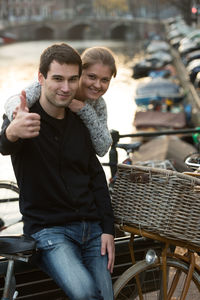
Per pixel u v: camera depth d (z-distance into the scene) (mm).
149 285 3367
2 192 3559
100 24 97625
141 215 2830
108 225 2859
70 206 2752
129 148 4094
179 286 3594
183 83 27938
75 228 2768
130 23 95625
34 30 96438
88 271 2639
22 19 106625
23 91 2496
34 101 2750
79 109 2820
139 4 106812
